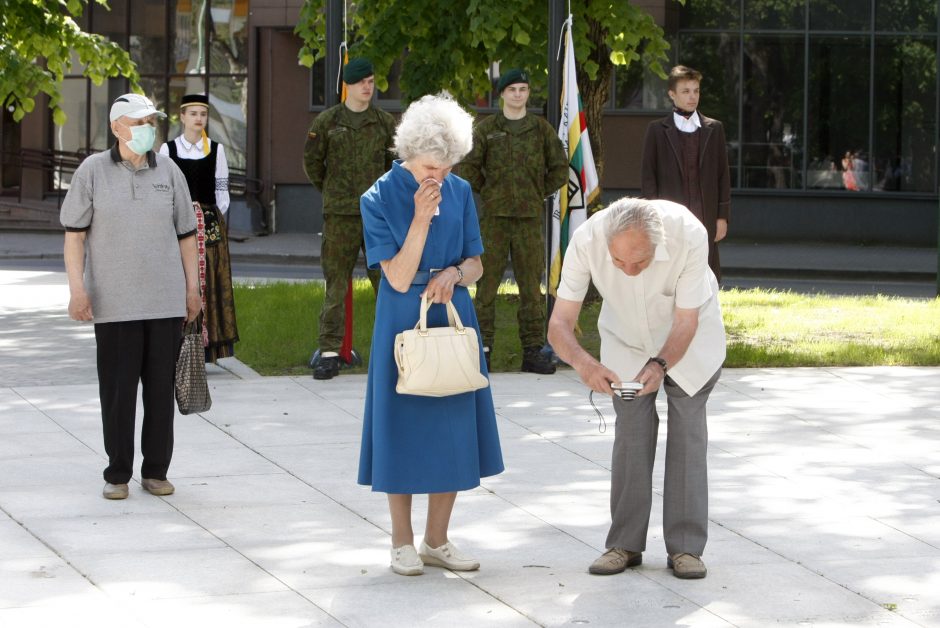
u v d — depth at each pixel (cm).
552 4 1631
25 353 1680
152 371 1013
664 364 796
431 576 833
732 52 4303
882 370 1581
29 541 894
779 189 4334
